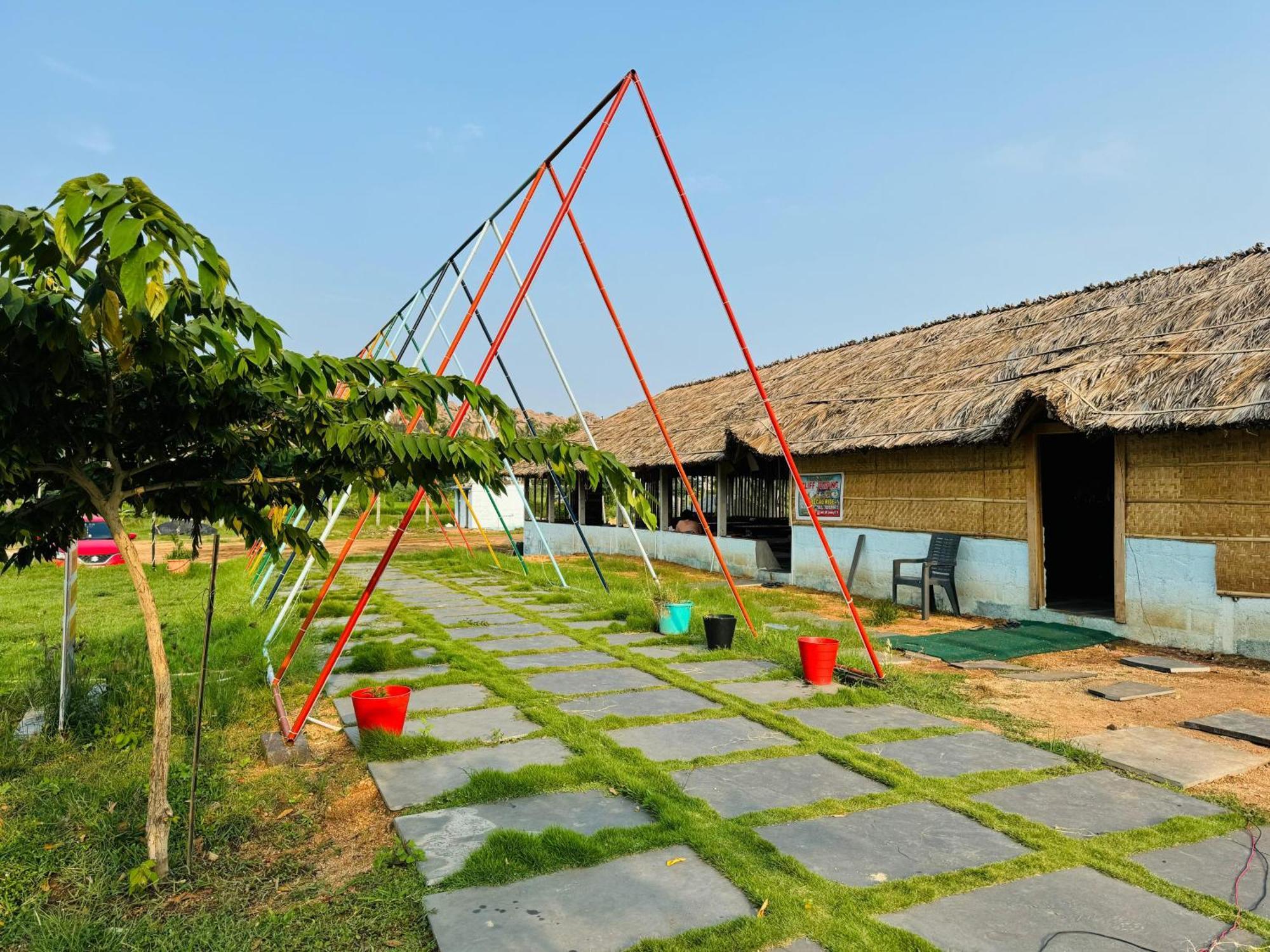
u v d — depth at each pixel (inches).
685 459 690.8
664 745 215.6
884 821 167.2
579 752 209.8
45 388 120.9
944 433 420.8
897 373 561.0
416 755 207.5
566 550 917.2
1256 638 313.4
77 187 97.2
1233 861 150.0
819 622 409.4
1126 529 359.9
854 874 143.6
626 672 302.2
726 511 684.1
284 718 230.8
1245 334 336.5
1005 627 395.9
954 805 173.8
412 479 149.0
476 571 689.0
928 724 237.0
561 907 131.3
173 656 322.3
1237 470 320.2
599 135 285.4
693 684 277.9
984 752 211.9
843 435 505.4
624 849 151.5
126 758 204.5
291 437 151.3
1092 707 256.2
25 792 180.4
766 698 264.1
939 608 452.1
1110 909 131.6
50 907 133.1
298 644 259.4
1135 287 469.1
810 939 122.3
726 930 123.2
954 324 611.2
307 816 172.1
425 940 123.2
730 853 148.6
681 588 518.3
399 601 498.6
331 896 137.1
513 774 187.5
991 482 424.5
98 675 274.5
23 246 101.3
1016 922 127.5
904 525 479.5
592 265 366.6
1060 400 357.7
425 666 315.9
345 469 148.4
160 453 144.7
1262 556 311.6
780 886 137.8
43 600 527.2
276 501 157.2
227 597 519.2
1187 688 277.9
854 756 204.2
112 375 131.3
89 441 134.4
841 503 528.7
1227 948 121.0
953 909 131.3
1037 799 179.8
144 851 149.6
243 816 168.7
